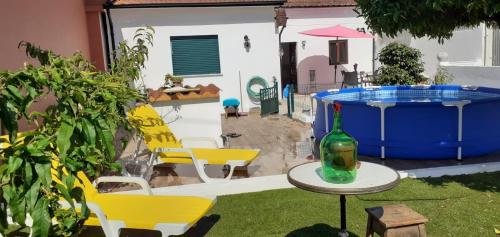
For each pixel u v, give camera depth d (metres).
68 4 10.04
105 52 13.48
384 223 3.32
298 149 8.21
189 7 14.08
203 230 4.62
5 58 5.86
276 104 13.53
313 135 9.30
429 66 15.92
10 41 6.08
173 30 14.18
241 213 5.05
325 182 3.19
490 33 12.90
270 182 5.95
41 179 2.38
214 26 14.48
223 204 5.39
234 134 10.10
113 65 7.36
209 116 7.89
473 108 6.73
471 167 6.28
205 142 7.87
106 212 4.09
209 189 5.82
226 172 6.69
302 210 5.05
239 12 14.59
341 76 20.12
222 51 14.68
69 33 9.98
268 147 8.51
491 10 4.59
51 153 2.66
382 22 5.28
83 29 11.74
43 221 2.46
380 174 3.36
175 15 14.12
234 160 6.03
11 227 4.51
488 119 6.88
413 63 15.54
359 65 20.20
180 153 6.44
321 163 3.38
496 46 12.80
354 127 7.43
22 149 2.40
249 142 9.09
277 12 17.69
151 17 13.95
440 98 10.44
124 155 8.05
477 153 6.87
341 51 18.61
